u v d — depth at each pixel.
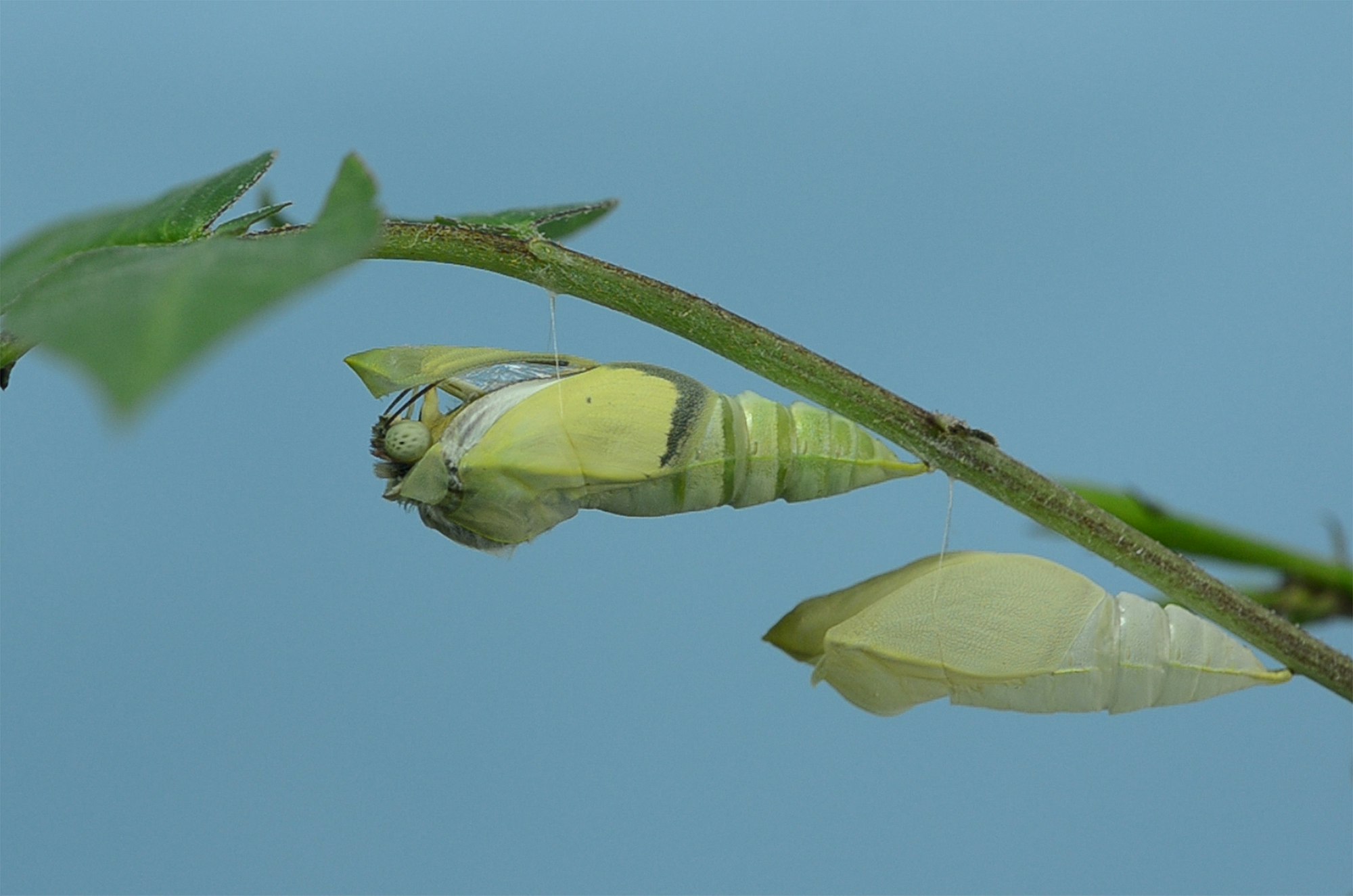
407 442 0.33
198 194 0.32
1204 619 0.33
